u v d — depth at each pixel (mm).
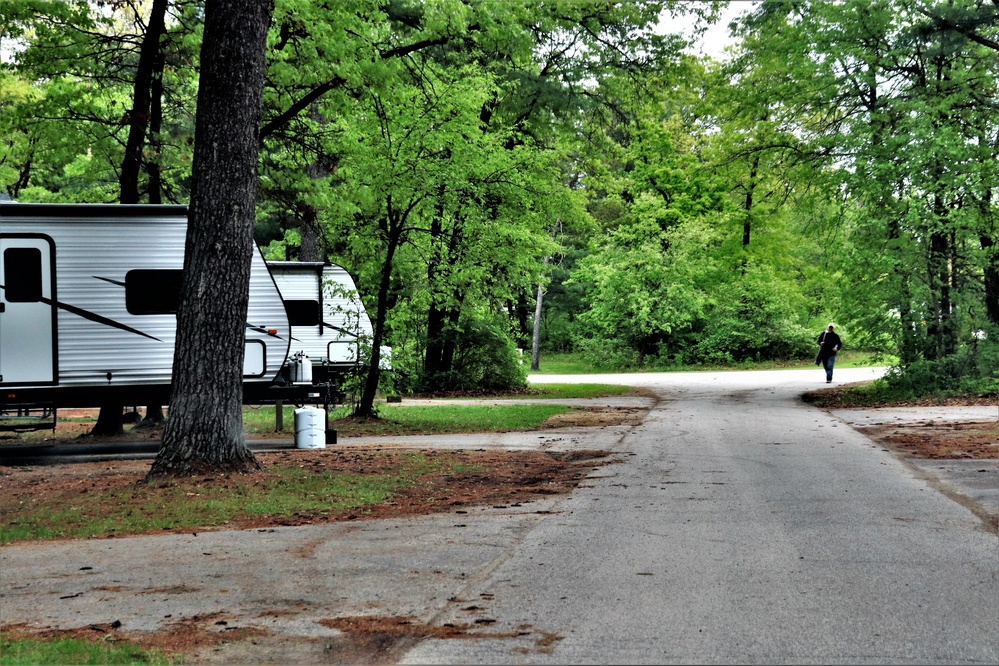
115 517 9781
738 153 29828
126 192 17797
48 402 15242
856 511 9695
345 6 17891
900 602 6305
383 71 17969
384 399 28609
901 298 25109
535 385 35188
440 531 8977
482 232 22234
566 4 27344
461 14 19562
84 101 18562
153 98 19188
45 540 8891
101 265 15406
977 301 24984
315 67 18141
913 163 23828
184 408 11891
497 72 28438
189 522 9602
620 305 52562
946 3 24422
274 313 16547
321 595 6660
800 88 27391
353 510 10227
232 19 11914
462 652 5383
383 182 19172
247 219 12094
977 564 7375
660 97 30609
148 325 15539
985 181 23766
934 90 25109
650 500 10531
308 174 22891
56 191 31266
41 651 5344
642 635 5645
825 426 18719
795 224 46562
